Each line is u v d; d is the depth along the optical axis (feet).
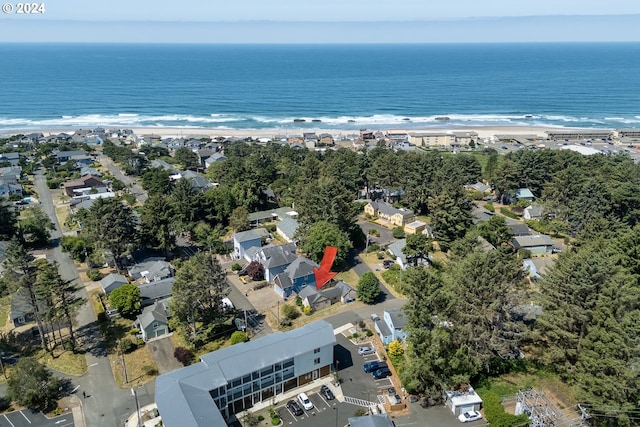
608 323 162.71
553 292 183.62
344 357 208.03
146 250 309.63
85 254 306.35
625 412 154.51
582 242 282.97
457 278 190.19
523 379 188.75
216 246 321.11
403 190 422.82
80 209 367.86
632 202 347.77
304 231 311.47
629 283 175.22
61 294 207.10
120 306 233.14
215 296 223.71
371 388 188.75
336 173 421.59
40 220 333.83
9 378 189.37
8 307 239.91
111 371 199.52
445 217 319.47
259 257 288.71
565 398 177.47
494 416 166.50
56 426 169.17
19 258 205.57
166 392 161.79
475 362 177.58
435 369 179.32
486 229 317.22
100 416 173.88
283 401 181.57
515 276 201.98
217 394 169.27
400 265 296.10
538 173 444.96
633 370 153.17
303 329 197.26
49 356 208.23
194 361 205.26
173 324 223.30
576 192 371.35
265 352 181.27
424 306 178.40
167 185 418.31
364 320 237.86
